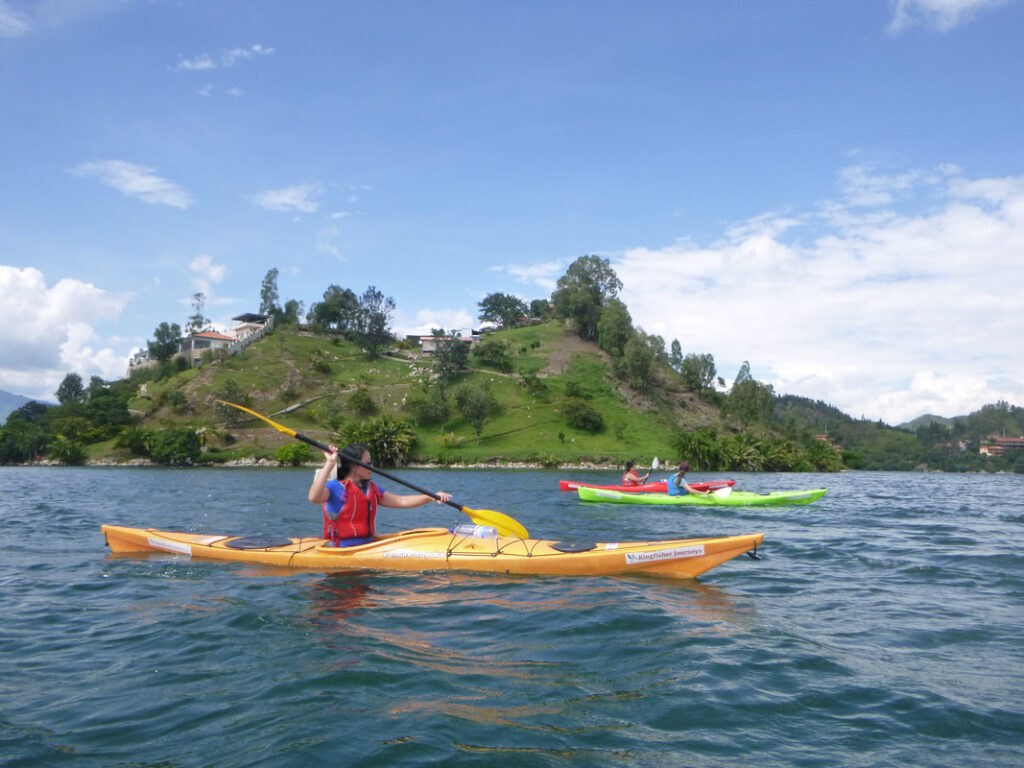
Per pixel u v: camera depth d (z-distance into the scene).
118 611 6.04
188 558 8.24
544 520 14.07
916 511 16.88
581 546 7.86
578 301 92.44
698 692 4.21
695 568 7.38
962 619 6.04
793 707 4.01
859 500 21.03
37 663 4.71
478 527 8.38
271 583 6.98
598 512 15.89
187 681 4.34
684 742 3.53
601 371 80.06
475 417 62.12
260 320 106.12
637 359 76.06
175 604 6.22
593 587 6.91
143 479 31.88
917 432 134.88
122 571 7.63
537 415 68.19
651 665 4.70
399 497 8.39
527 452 56.97
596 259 97.81
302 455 52.25
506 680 4.38
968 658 4.95
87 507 16.33
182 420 62.66
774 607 6.37
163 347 88.06
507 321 126.44
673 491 18.97
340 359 82.75
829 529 12.67
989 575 8.11
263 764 3.23
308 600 6.30
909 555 9.53
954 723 3.81
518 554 7.59
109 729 3.65
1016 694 4.25
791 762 3.33
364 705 3.93
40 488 24.27
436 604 6.20
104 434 60.12
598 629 5.48
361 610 5.99
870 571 8.30
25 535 10.96
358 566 7.64
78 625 5.63
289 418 64.88
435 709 3.89
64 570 7.82
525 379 73.50
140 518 13.77
